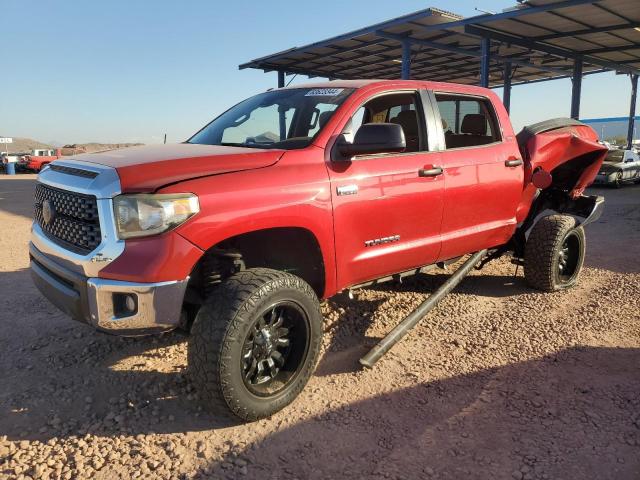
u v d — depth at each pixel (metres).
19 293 5.45
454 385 3.54
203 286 3.31
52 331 4.42
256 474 2.65
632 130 33.91
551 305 5.13
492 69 28.08
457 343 4.21
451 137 4.87
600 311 4.92
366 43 21.62
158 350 4.06
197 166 3.02
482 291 5.60
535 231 5.45
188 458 2.77
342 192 3.52
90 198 2.86
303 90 4.25
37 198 3.60
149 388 3.48
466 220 4.58
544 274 5.42
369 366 3.66
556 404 3.28
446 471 2.67
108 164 3.01
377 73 28.62
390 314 4.84
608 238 8.59
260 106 4.36
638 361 3.88
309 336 3.26
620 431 2.99
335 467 2.71
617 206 13.05
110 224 2.78
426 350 4.10
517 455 2.79
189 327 3.38
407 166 3.97
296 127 3.89
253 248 3.60
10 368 3.77
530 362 3.88
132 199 2.77
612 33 19.02
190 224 2.82
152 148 3.56
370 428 3.05
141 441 2.90
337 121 3.65
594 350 4.07
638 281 5.86
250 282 2.98
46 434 2.96
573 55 22.44
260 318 3.02
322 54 23.31
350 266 3.69
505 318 4.77
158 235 2.77
